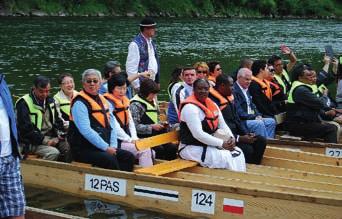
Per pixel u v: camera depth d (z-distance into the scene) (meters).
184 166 6.96
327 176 6.78
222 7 63.56
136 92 9.44
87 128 6.86
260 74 9.44
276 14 68.88
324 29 48.81
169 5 58.00
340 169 7.15
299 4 70.94
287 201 5.82
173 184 6.39
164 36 37.47
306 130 8.98
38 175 7.27
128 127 7.49
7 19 43.53
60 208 6.66
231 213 6.11
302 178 6.95
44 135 7.61
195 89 7.03
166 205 6.47
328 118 9.71
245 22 55.53
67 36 33.72
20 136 7.32
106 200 6.84
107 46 29.53
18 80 18.52
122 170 7.07
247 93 8.77
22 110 7.33
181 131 7.20
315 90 9.13
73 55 25.64
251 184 6.48
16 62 22.70
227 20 57.31
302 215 5.77
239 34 41.19
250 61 9.62
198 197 6.27
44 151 7.41
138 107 7.65
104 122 7.00
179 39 35.72
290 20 62.91
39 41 30.59
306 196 5.72
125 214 6.50
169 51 29.12
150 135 7.66
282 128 9.53
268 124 8.86
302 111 8.97
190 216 6.35
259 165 7.32
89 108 6.93
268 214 5.93
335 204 5.59
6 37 31.73
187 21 52.88
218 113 7.23
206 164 7.02
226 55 28.19
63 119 8.14
